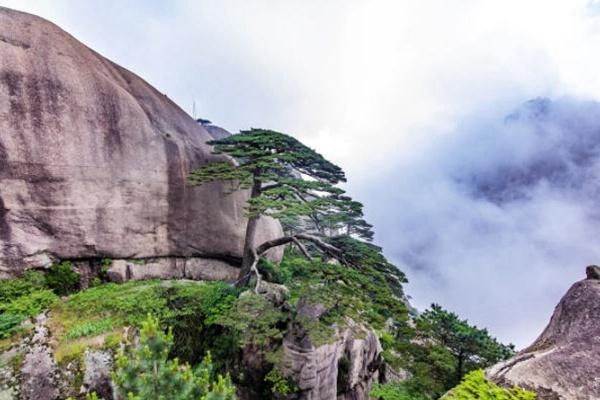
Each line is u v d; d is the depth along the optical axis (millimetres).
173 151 16047
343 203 12062
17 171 11234
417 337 11062
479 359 10016
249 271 14242
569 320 5980
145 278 14398
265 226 21156
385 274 12391
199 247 16750
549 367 5094
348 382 14805
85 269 12859
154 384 5707
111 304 11109
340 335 13719
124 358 5891
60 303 10773
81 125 12898
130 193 14172
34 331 9469
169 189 15625
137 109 15117
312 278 11141
